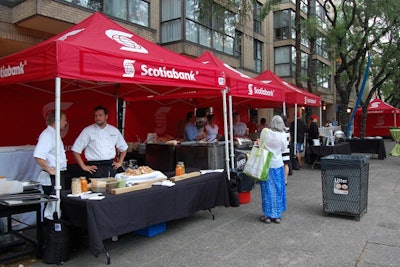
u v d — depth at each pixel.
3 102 5.75
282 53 23.86
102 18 5.47
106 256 3.96
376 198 6.89
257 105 13.55
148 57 4.65
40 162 4.20
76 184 4.03
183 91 7.42
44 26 9.21
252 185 6.69
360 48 14.49
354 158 5.57
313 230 4.99
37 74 3.89
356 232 4.85
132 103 8.97
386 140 25.83
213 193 5.50
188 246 4.47
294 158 10.97
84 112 6.94
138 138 9.10
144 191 4.27
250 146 8.22
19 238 4.59
